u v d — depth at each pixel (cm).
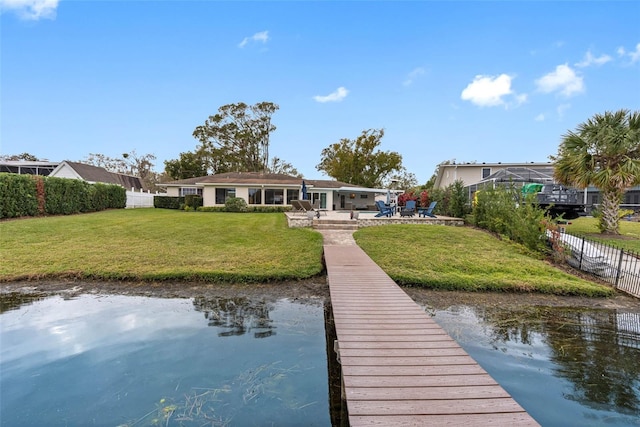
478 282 750
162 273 763
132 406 310
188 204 2412
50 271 765
